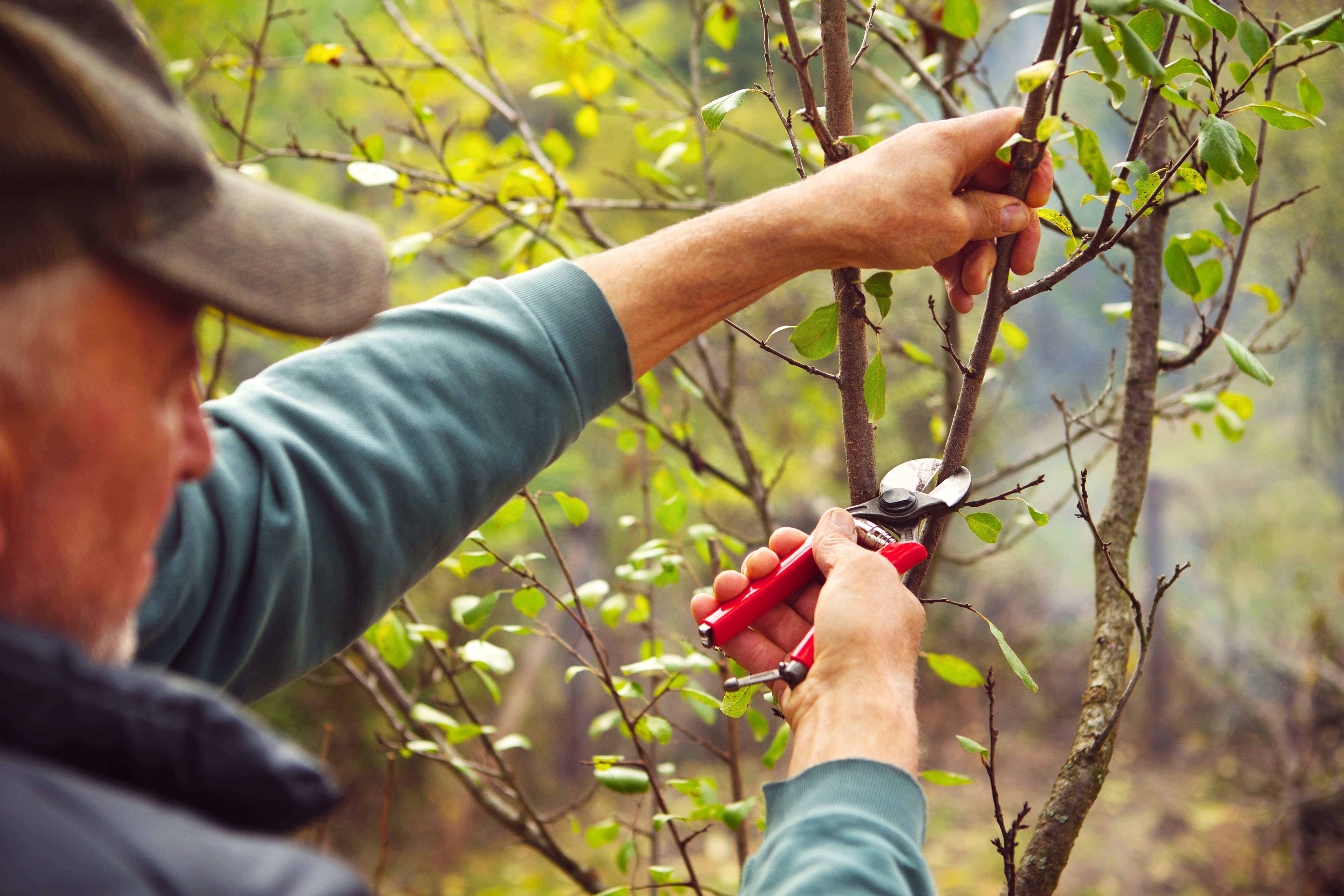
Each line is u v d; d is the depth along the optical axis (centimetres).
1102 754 126
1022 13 96
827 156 112
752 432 488
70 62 46
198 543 89
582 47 245
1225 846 581
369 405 99
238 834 49
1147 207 105
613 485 607
